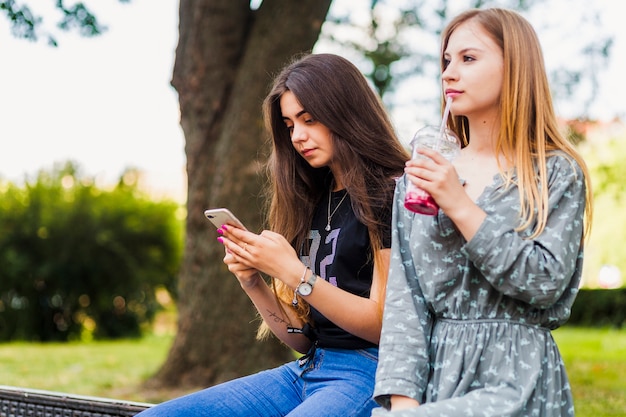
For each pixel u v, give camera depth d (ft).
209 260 17.56
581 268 5.65
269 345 17.56
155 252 36.73
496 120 5.87
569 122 25.62
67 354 26.81
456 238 5.66
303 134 6.79
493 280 5.26
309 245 7.06
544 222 5.39
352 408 6.17
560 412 5.57
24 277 34.96
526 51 5.73
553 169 5.61
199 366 17.58
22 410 9.06
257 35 17.13
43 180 35.96
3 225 34.83
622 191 40.22
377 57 32.96
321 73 6.77
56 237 35.22
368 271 6.61
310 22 17.04
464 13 5.98
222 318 17.48
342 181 6.79
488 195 5.63
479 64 5.76
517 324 5.50
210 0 17.16
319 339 6.75
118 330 36.78
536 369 5.40
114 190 36.94
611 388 16.93
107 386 18.62
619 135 39.78
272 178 7.45
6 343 34.12
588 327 38.40
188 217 17.89
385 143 6.81
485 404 5.25
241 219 16.96
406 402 5.49
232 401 6.66
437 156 5.30
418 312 5.76
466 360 5.50
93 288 36.01
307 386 6.65
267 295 7.19
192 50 17.51
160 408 6.56
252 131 17.07
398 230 6.09
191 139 17.79
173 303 39.47
